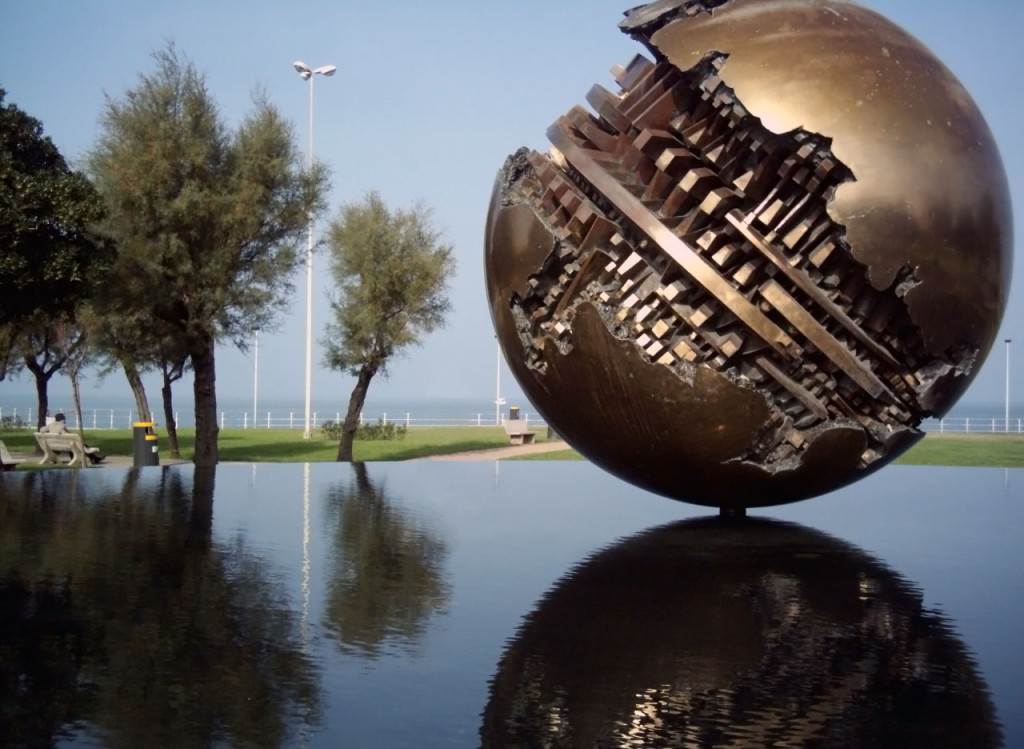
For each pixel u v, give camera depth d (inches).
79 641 216.7
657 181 344.2
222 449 1391.5
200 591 262.8
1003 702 180.2
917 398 327.9
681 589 268.8
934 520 402.6
